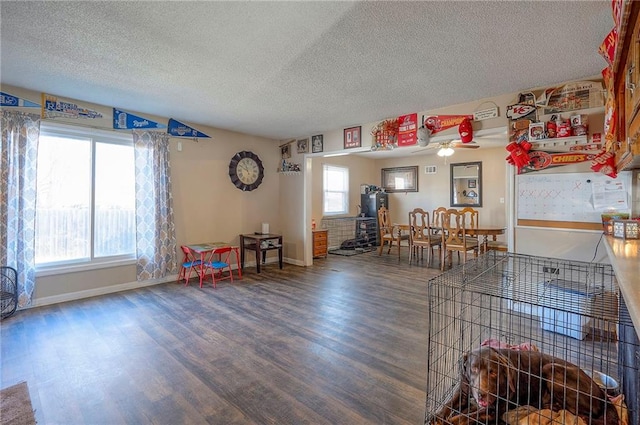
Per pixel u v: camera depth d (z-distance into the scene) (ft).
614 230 7.57
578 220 10.03
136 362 7.56
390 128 14.34
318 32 7.06
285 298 12.44
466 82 10.07
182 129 15.19
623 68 5.58
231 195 17.44
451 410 4.93
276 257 19.98
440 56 8.23
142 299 12.26
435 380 5.86
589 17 6.44
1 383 6.69
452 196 24.23
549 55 8.20
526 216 10.96
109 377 6.93
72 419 5.61
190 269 14.65
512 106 11.07
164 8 6.22
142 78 9.78
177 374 7.05
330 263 19.30
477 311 9.59
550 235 10.52
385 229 22.09
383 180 28.27
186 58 8.37
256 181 18.38
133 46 7.75
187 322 9.99
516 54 8.14
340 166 25.58
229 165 17.28
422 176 25.88
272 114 13.87
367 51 7.95
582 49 7.84
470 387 4.80
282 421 5.56
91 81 10.04
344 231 25.63
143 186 13.84
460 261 19.45
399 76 9.57
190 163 15.61
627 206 9.25
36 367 7.33
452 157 24.21
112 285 13.21
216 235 16.79
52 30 7.05
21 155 10.78
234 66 8.84
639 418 3.83
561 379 4.43
